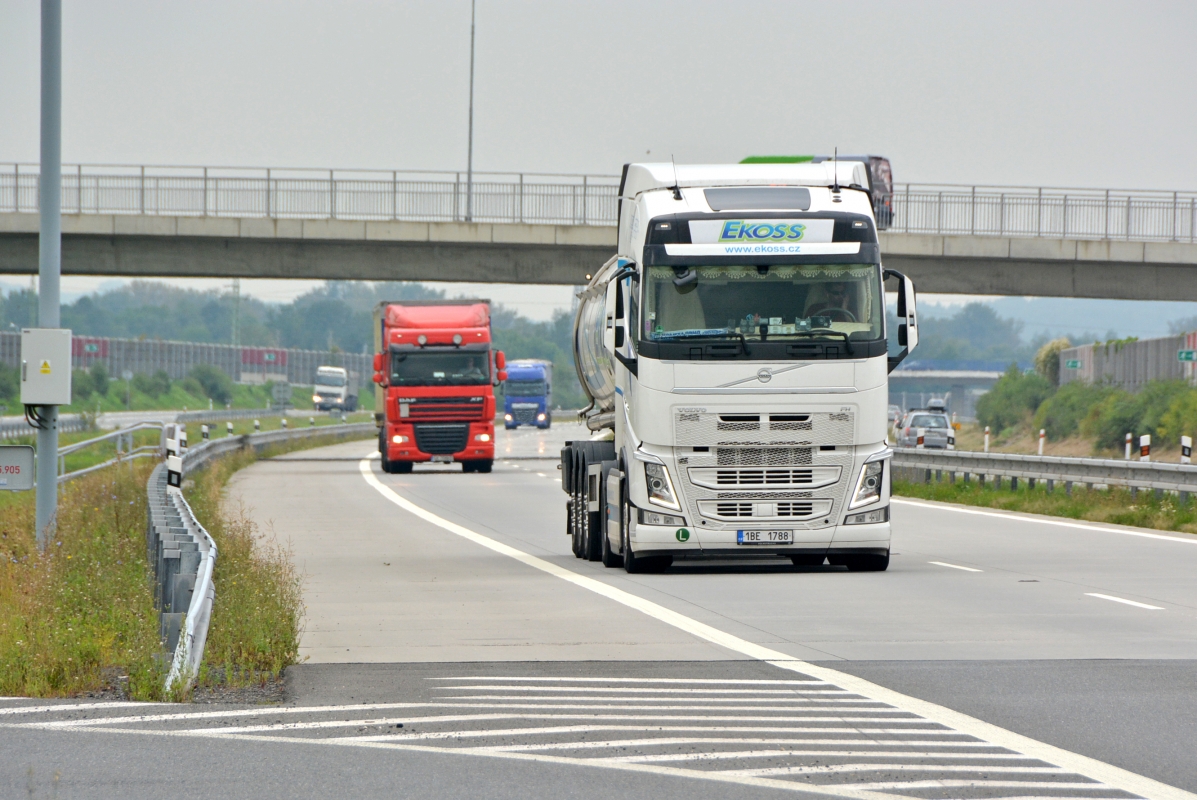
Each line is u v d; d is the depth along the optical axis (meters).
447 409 165.88
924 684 35.91
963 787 25.20
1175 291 182.38
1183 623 47.31
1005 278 181.38
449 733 29.84
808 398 61.88
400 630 46.56
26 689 34.84
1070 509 103.38
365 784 25.36
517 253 178.25
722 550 62.28
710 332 61.88
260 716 31.66
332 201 175.00
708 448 61.88
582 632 45.75
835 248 62.34
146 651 36.19
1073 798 24.42
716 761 27.23
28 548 68.50
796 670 38.09
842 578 62.06
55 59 65.19
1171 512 93.31
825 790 24.95
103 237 174.88
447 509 113.94
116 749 28.20
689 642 43.41
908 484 133.62
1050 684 35.84
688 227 62.34
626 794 24.66
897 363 63.75
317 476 163.62
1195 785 25.39
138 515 76.62
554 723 30.94
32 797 24.34
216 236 173.75
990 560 70.75
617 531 65.69
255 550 66.12
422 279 179.00
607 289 66.50
